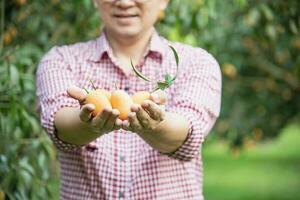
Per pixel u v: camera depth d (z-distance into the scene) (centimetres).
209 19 473
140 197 273
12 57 385
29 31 421
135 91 282
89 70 282
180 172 276
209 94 281
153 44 283
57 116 265
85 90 245
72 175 280
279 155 1783
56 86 277
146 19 280
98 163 274
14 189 350
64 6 431
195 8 428
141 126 240
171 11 428
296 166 1591
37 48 403
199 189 284
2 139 354
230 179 1466
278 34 489
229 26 544
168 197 275
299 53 517
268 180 1423
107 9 279
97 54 283
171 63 283
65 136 264
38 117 367
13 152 352
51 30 430
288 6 450
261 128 671
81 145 263
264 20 467
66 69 282
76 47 288
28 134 362
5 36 405
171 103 278
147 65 283
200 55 288
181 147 265
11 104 346
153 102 238
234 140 664
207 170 1589
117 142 276
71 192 281
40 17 422
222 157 1769
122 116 238
